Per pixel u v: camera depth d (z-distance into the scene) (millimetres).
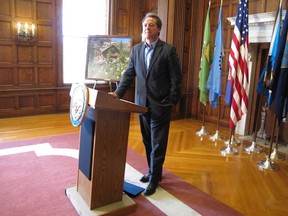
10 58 4664
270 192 2459
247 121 4426
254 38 4043
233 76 3412
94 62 4016
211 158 3277
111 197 1923
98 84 5637
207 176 2746
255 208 2164
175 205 2125
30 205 1996
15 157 2908
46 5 4855
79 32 5363
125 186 2307
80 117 1636
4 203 2008
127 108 1761
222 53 3863
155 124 2188
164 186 2455
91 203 1822
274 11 3652
